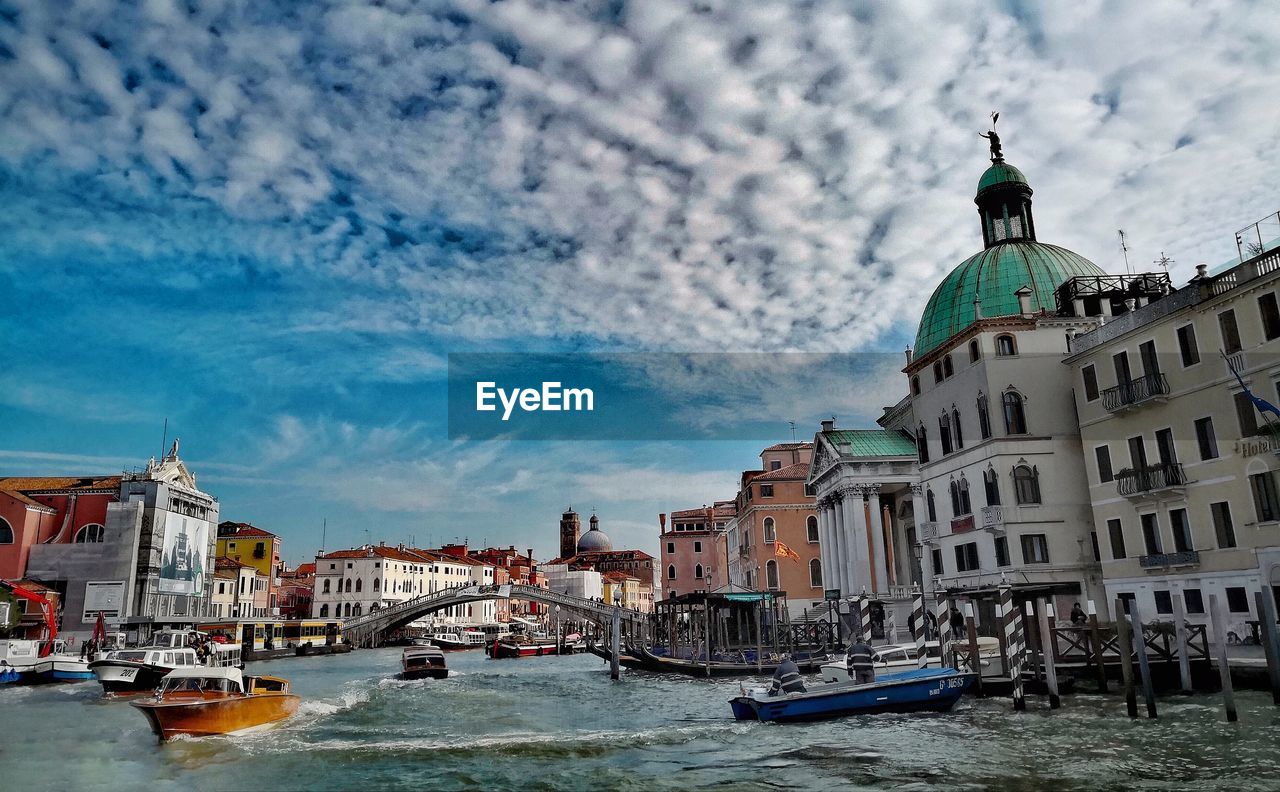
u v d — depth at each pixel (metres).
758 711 23.31
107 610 56.94
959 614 37.47
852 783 16.31
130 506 58.81
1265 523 25.83
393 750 20.52
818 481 53.94
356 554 105.12
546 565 151.00
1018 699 22.86
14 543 57.34
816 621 49.44
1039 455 37.03
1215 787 14.97
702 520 94.50
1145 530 30.28
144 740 23.02
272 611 95.94
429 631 97.31
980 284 42.72
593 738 21.92
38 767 19.23
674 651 48.28
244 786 17.20
